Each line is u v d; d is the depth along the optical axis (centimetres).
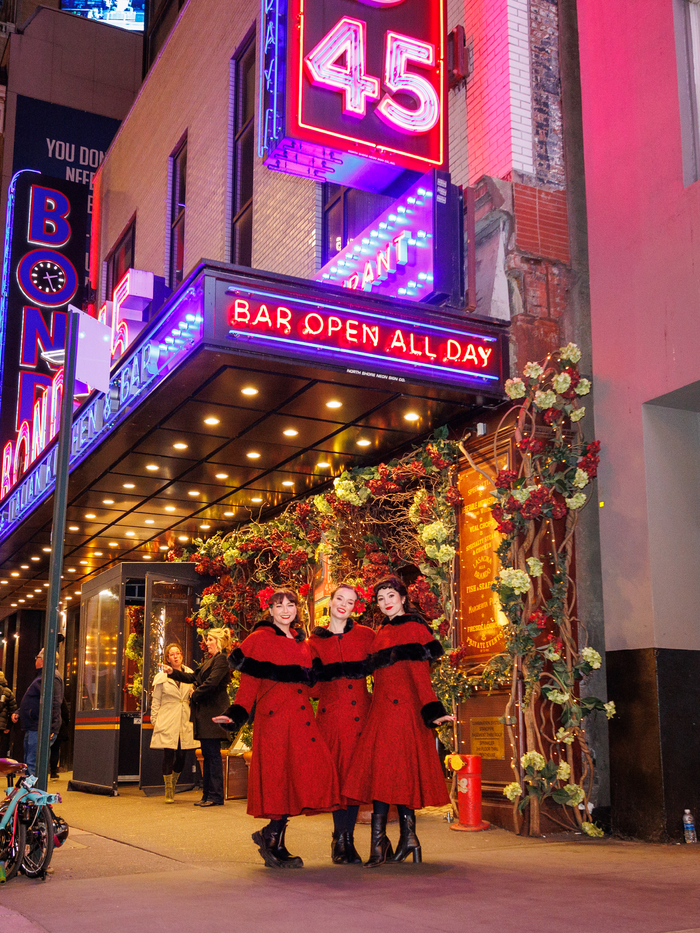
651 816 752
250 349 755
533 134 954
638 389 820
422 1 990
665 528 800
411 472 951
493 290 902
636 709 781
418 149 955
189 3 1733
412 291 908
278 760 600
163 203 1756
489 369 867
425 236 903
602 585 845
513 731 812
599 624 860
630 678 791
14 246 2070
